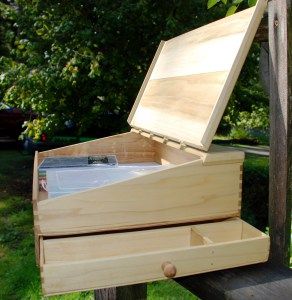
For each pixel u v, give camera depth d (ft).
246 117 30.68
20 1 16.40
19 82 14.96
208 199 3.59
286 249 3.90
